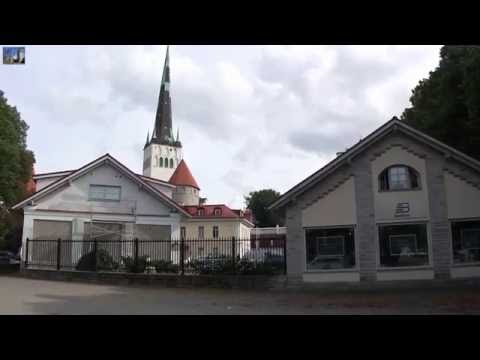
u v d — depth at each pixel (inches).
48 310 518.9
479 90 719.1
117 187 1253.7
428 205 798.5
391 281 783.7
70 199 1205.7
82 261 965.8
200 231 3019.2
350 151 811.4
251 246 867.4
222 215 3016.7
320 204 827.4
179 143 5201.8
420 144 813.2
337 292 739.4
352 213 815.1
